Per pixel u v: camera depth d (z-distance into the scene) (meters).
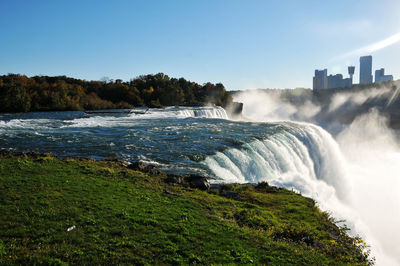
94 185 14.09
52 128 41.03
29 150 26.22
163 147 28.91
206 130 40.88
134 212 11.26
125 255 8.00
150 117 62.84
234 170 25.31
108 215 10.60
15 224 9.05
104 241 8.71
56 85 98.38
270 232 12.07
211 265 8.08
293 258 9.53
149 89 125.75
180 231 10.19
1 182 12.98
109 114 69.75
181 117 63.31
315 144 44.41
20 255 7.37
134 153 26.38
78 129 40.12
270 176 27.28
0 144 28.62
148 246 8.73
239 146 29.77
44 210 10.30
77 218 9.98
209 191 17.69
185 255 8.52
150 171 19.33
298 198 18.38
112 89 114.69
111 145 29.28
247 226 12.39
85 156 24.66
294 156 34.38
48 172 15.52
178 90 120.88
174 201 13.76
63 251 7.80
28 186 12.78
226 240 10.06
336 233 14.02
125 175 17.05
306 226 13.82
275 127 45.41
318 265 9.43
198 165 23.67
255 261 8.80
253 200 17.02
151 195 14.09
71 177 14.98
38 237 8.49
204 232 10.48
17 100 74.38
